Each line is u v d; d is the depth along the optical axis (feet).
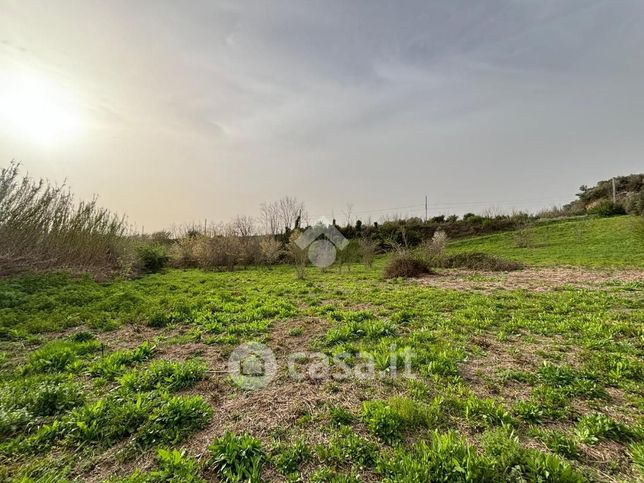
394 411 9.64
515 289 31.12
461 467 7.27
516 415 9.80
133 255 53.16
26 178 38.22
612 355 13.79
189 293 33.30
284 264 73.31
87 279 38.42
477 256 52.85
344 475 7.50
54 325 20.33
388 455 8.13
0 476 7.64
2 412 9.70
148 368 13.78
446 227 104.83
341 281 42.98
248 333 18.94
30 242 38.47
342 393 11.57
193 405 10.23
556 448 8.23
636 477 7.37
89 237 46.85
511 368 13.15
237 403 11.05
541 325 18.61
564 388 11.18
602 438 8.71
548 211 123.75
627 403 10.41
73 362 14.40
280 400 11.18
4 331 18.85
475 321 19.71
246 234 74.33
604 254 56.13
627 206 89.45
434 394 11.20
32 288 30.91
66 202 44.52
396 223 106.42
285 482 7.49
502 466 7.45
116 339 18.28
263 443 8.82
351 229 99.66
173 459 7.93
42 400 10.36
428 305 24.84
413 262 46.52
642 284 30.01
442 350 14.88
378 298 28.71
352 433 9.11
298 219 88.99
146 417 9.66
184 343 17.39
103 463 8.13
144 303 26.86
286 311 24.08
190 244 71.67
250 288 37.06
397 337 17.28
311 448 8.60
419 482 7.04
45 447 8.59
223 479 7.58
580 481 6.94
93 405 10.16
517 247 74.33
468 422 9.52
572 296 26.09
